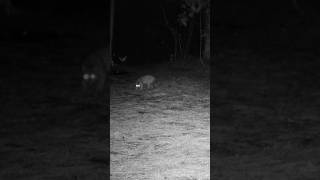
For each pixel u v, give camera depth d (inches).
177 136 427.8
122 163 356.5
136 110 512.7
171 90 595.2
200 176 326.6
